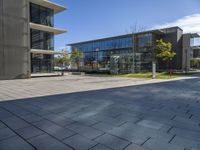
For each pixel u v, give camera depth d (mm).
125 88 10367
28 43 19312
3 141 3070
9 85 12188
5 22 17328
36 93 8547
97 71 32094
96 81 15367
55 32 24641
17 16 18344
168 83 13312
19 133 3434
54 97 7406
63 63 46188
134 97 7344
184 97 7309
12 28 17922
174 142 2979
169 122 4066
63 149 2756
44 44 23234
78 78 19328
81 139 3129
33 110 5227
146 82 14234
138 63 30781
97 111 5078
